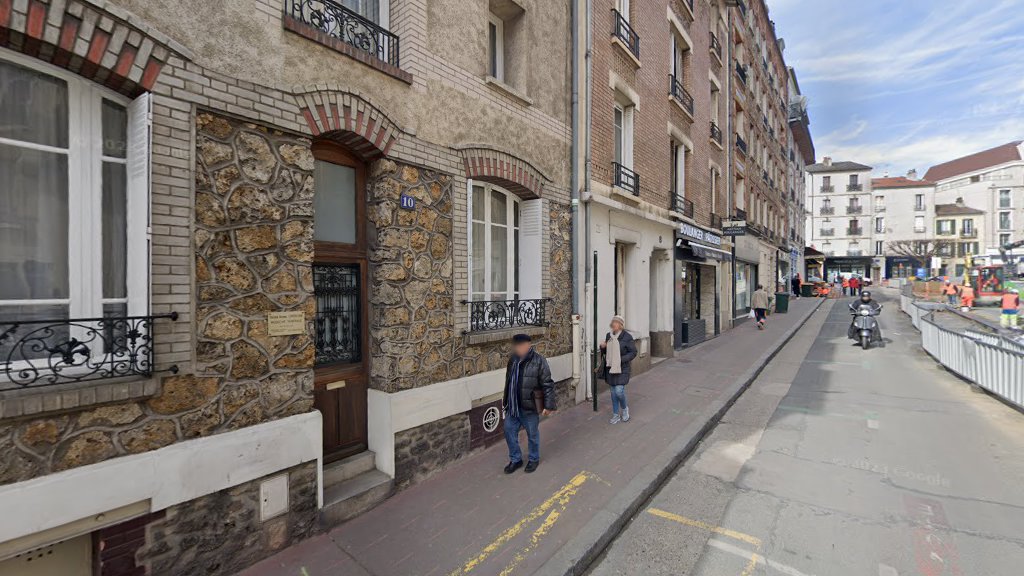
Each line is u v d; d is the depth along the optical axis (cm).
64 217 278
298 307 360
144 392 276
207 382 309
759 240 2230
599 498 423
